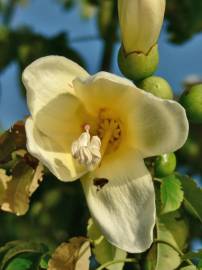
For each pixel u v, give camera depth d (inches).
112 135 20.0
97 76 18.6
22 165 20.5
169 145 19.0
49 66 19.3
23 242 21.5
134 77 21.1
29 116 19.4
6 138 20.6
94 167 19.3
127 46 20.9
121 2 20.5
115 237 18.6
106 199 19.2
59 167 19.3
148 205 18.9
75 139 19.9
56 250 20.3
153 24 20.4
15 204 20.4
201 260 21.1
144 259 20.9
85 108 20.0
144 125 19.3
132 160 19.5
